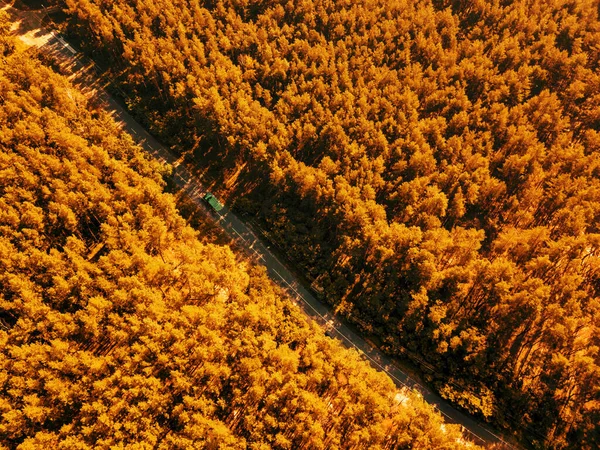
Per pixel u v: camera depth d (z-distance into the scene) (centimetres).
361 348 9019
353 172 10506
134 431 6769
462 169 10919
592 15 14125
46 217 9331
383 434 7156
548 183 10700
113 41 13162
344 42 13538
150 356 7669
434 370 8619
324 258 10044
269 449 6869
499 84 12525
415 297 8781
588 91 12438
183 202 11019
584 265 9606
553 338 8606
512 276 8975
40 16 14812
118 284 8456
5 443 6969
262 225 10681
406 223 10494
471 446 7300
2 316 8438
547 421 8025
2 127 10300
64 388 7094
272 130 11412
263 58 13050
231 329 8162
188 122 12356
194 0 14038
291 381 7381
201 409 7175
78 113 11525
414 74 12781
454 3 15050
